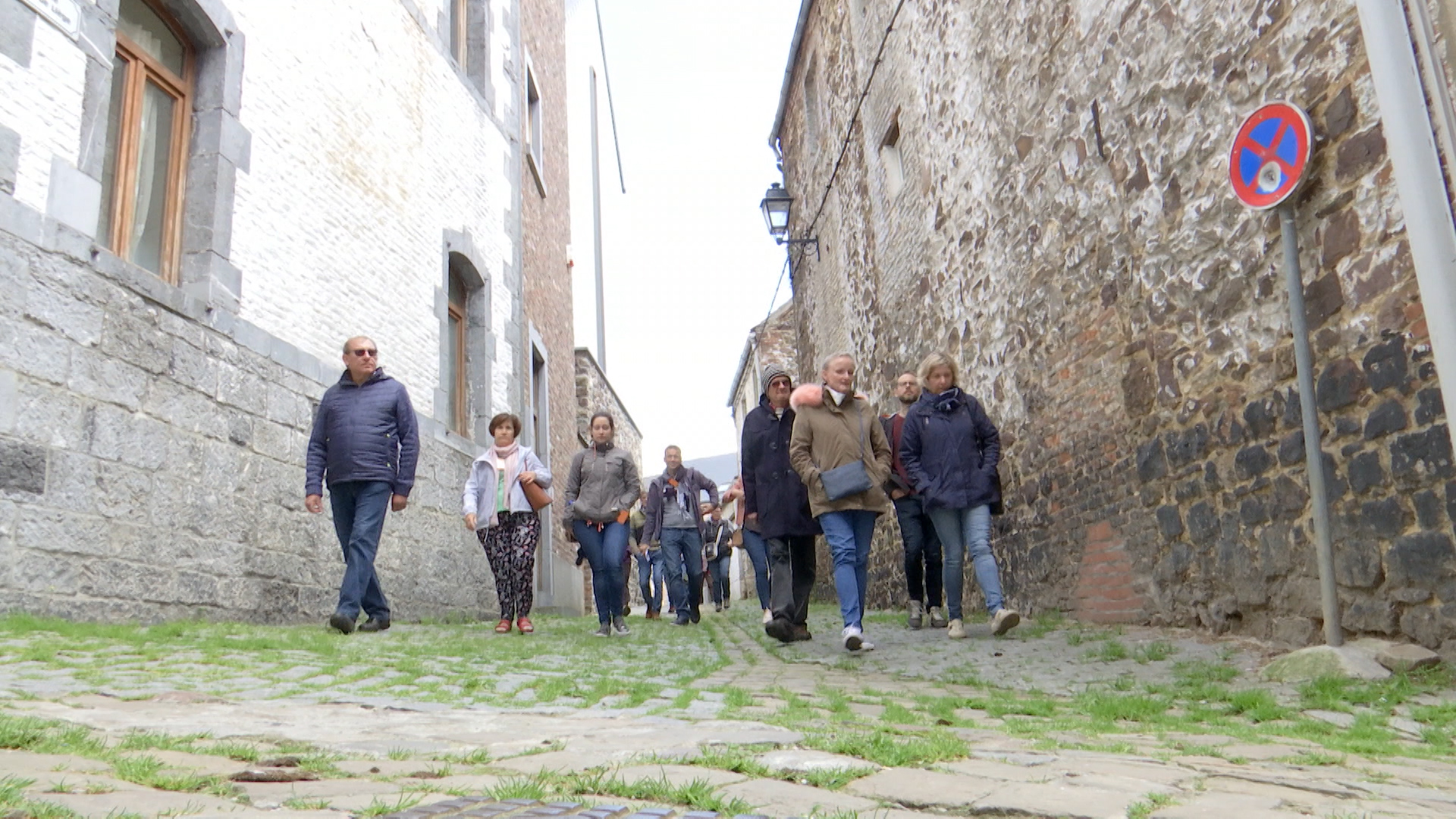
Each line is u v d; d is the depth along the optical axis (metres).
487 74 12.49
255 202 7.30
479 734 2.92
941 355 6.82
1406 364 4.04
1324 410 4.53
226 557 6.57
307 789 2.02
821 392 6.25
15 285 5.08
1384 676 3.96
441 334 10.52
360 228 8.91
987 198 8.89
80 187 5.60
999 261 8.66
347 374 6.73
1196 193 5.57
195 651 4.69
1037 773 2.34
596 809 1.87
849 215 14.34
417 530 9.35
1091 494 7.05
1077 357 7.23
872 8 12.62
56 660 4.11
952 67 9.73
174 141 6.85
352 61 9.01
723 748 2.57
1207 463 5.57
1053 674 4.92
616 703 3.81
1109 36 6.55
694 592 10.22
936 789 2.13
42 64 5.41
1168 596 6.06
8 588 4.91
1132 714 3.73
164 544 5.99
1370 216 4.21
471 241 11.55
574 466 7.75
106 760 2.21
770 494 6.76
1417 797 2.25
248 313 7.11
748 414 7.00
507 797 1.96
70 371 5.37
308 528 7.58
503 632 7.67
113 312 5.71
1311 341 4.60
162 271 6.64
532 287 14.67
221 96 6.98
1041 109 7.70
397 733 2.93
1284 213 4.56
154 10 6.73
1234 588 5.37
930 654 5.86
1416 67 3.82
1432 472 3.93
